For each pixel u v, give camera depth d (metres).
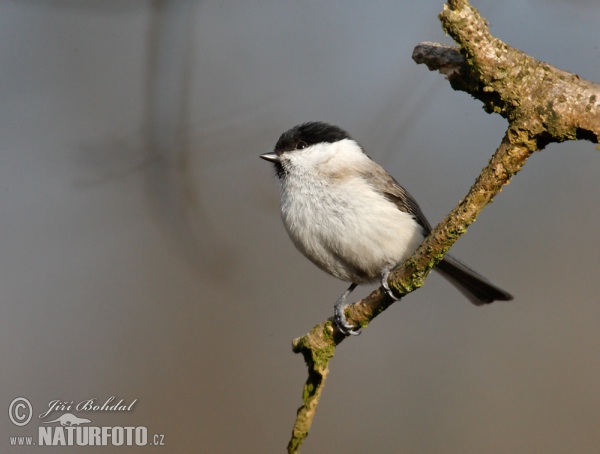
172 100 9.31
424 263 4.77
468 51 4.19
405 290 4.97
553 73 4.16
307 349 5.36
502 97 4.21
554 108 4.08
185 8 8.99
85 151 9.48
